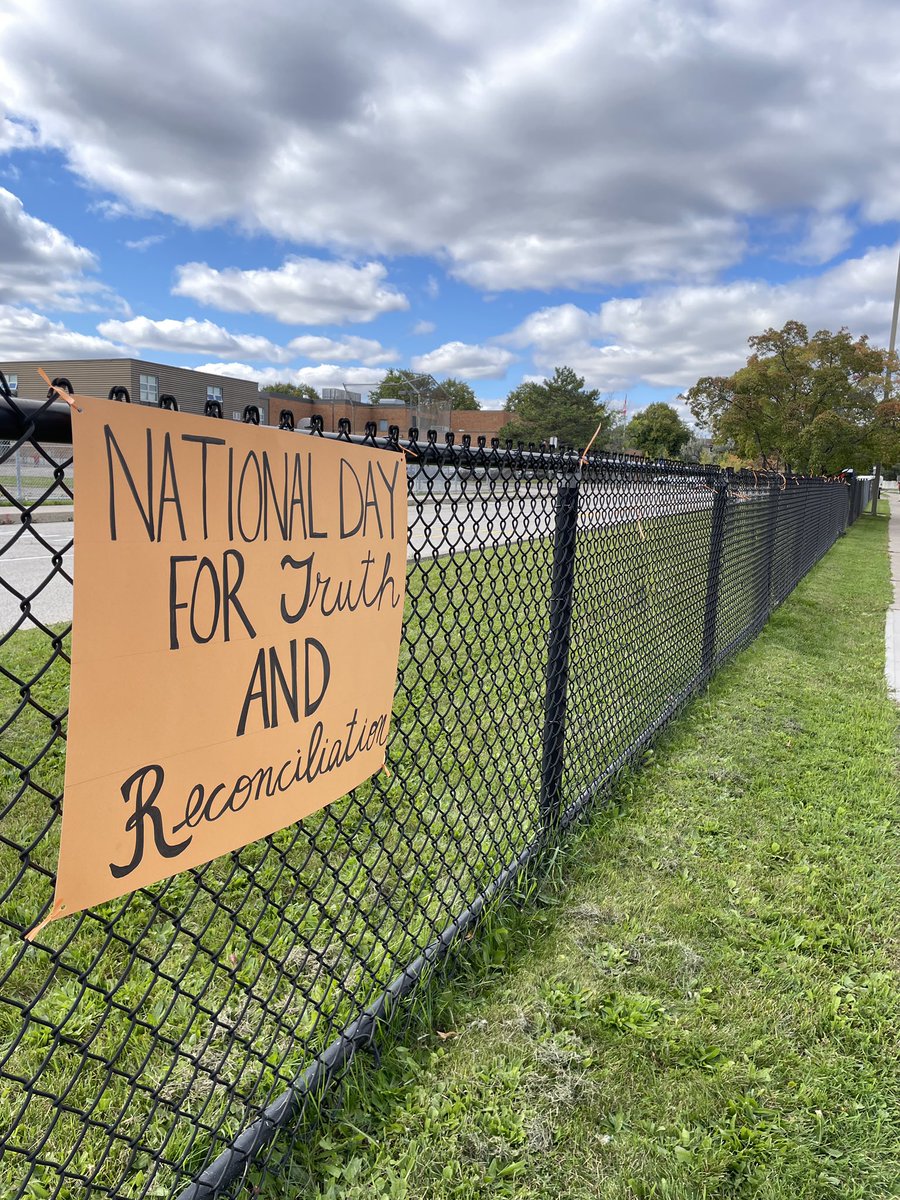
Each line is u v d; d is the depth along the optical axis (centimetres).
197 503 120
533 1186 162
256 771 142
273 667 142
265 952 170
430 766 341
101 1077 176
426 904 243
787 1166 170
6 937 224
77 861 110
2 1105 167
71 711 105
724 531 527
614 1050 198
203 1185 146
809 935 251
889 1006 220
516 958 229
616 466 328
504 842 281
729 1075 192
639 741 385
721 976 229
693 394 2689
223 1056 167
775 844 305
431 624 546
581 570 333
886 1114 184
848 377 2512
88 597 105
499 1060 190
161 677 118
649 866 287
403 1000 202
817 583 1085
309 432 145
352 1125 167
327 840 279
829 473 2600
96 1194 150
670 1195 161
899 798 355
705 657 519
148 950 220
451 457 199
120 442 106
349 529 160
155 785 120
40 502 98
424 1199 157
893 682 567
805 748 417
